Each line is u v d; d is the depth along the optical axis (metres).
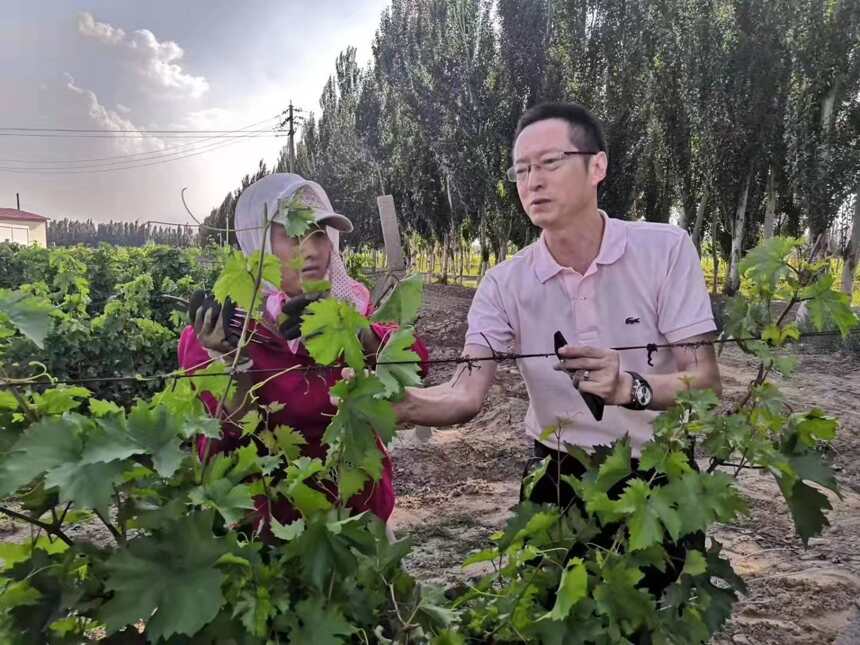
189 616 1.11
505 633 1.46
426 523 5.32
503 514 5.49
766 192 25.22
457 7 25.28
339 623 1.25
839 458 6.92
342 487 1.40
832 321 1.66
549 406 2.30
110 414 1.21
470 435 7.46
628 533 1.55
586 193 2.11
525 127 2.14
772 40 21.77
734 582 1.70
